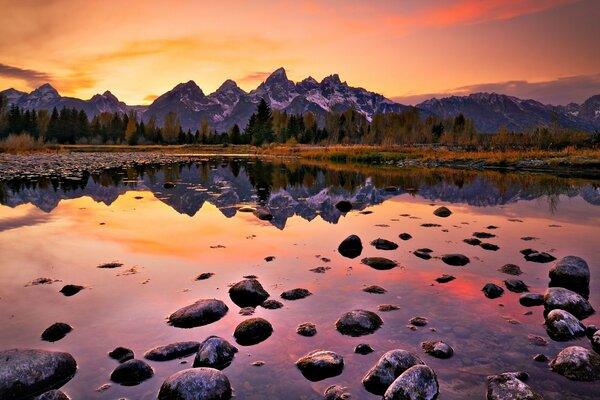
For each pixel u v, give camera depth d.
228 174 31.58
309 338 5.35
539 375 4.51
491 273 7.92
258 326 5.45
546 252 9.44
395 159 46.53
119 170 34.25
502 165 35.94
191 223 12.82
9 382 4.16
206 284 7.34
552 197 18.67
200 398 4.03
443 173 31.53
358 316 5.68
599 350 5.02
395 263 8.49
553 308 6.13
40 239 10.57
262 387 4.32
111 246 9.93
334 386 4.32
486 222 13.06
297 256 9.15
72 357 4.72
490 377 4.47
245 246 10.02
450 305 6.37
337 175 30.62
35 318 5.90
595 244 10.19
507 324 5.73
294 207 16.17
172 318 5.87
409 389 4.04
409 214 14.57
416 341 5.27
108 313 6.10
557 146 44.66
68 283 7.38
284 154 68.94
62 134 112.38
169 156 64.06
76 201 17.22
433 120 106.44
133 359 4.62
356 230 11.88
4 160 42.28
